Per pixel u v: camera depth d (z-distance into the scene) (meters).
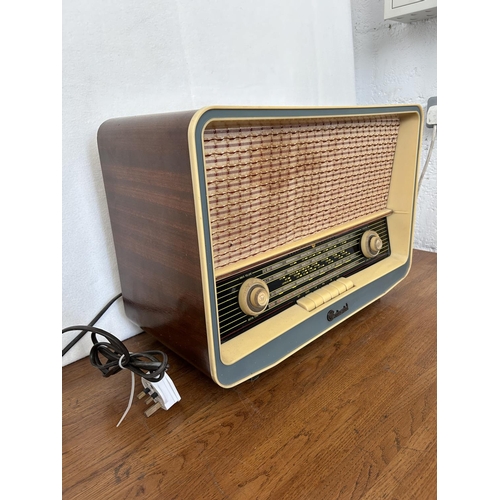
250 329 0.62
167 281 0.58
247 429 0.54
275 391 0.61
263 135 0.56
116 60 0.71
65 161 0.68
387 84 1.17
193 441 0.52
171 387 0.56
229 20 0.87
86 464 0.50
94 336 0.59
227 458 0.49
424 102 1.10
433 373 0.62
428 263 1.07
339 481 0.45
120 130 0.59
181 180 0.49
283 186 0.62
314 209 0.69
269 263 0.63
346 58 1.15
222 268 0.57
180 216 0.51
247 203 0.57
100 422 0.57
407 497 0.43
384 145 0.81
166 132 0.49
